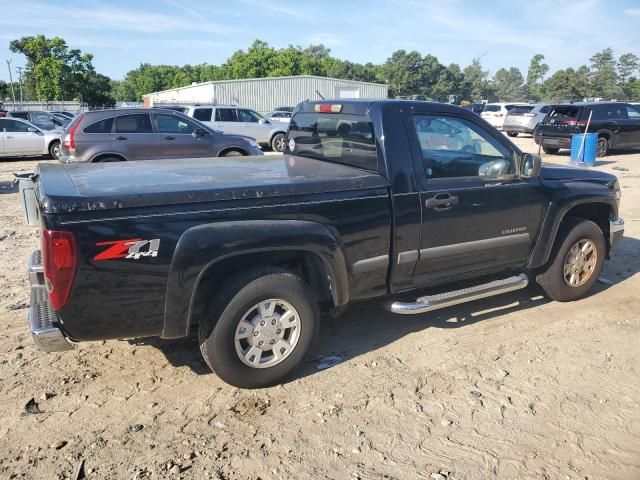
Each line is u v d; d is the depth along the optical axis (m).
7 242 7.23
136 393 3.60
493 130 4.39
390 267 3.97
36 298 3.44
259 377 3.56
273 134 20.02
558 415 3.40
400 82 116.50
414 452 3.05
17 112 23.95
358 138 4.12
